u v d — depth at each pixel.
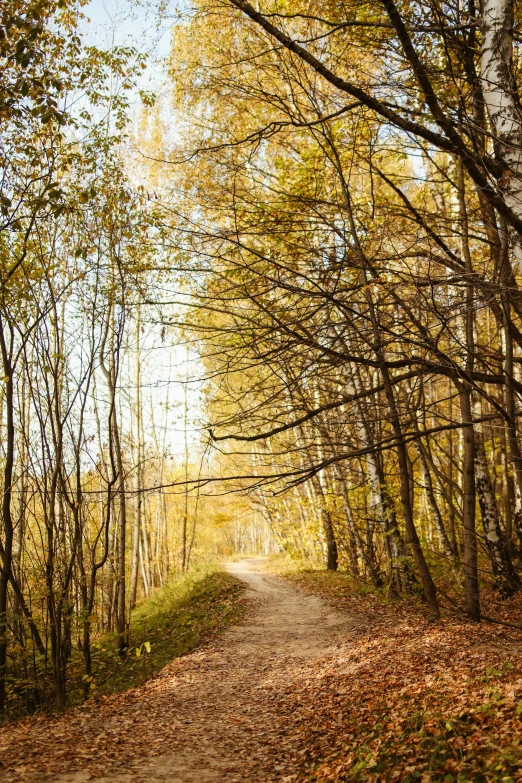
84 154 12.11
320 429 12.49
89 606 12.49
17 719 9.78
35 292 12.49
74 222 12.48
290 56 9.15
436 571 17.03
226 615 17.28
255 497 29.73
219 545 64.94
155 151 15.13
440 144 6.21
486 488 14.81
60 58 10.99
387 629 12.03
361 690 7.97
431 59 8.39
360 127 9.97
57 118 8.59
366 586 18.36
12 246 11.83
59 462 11.93
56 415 12.02
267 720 7.99
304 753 6.47
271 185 11.88
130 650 14.41
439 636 9.95
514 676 6.75
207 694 9.62
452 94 8.02
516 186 5.63
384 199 11.39
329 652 11.30
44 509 11.88
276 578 27.83
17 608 12.40
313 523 25.86
